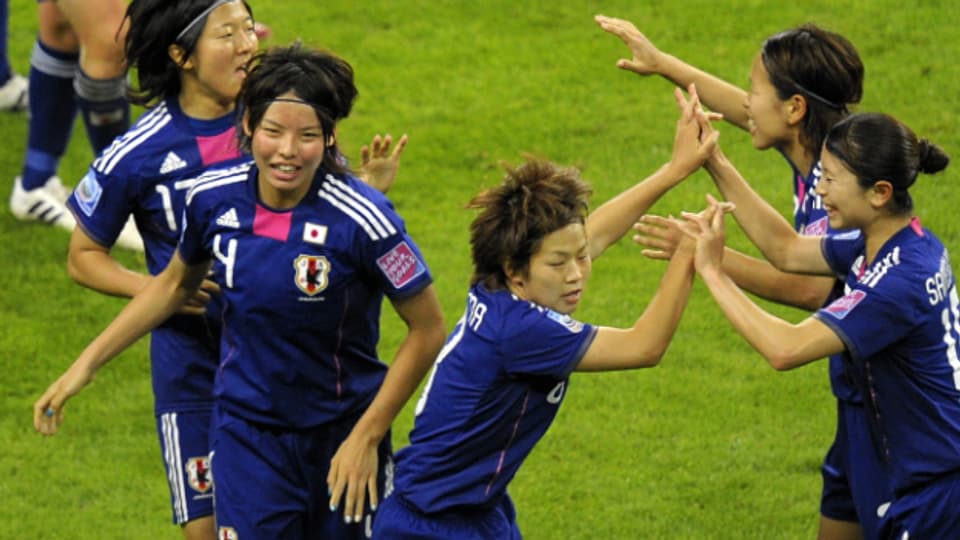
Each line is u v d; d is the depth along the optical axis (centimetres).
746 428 2609
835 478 2058
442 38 3909
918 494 1844
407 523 1789
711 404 2680
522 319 1694
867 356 1770
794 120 2008
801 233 2058
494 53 3838
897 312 1753
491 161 3428
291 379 1797
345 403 1833
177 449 2011
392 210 1756
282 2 4069
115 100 3056
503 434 1750
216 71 1925
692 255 1750
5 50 3622
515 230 1678
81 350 2877
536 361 1694
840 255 1908
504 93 3675
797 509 2384
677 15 3925
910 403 1809
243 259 1750
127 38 1952
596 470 2508
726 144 3472
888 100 3541
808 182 2030
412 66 3794
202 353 2000
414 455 1784
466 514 1786
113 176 1950
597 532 2347
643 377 2764
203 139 1947
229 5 1927
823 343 1753
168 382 2012
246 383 1812
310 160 1700
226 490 1845
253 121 1698
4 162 3456
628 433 2605
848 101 2000
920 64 3666
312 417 1825
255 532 1841
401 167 3419
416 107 3631
